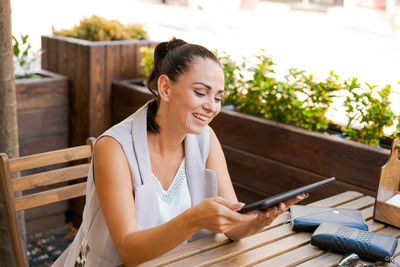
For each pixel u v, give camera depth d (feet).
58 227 11.60
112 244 4.77
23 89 10.48
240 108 9.41
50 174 6.09
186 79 4.42
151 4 35.55
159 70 4.75
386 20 26.32
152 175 4.79
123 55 11.34
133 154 4.67
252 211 4.29
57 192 6.16
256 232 4.76
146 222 4.79
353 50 22.06
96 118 11.19
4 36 7.38
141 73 11.75
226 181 5.40
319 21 30.01
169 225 4.02
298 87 8.67
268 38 25.67
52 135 11.22
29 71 11.41
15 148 7.84
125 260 4.30
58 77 11.19
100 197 4.54
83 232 5.12
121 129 4.70
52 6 31.32
